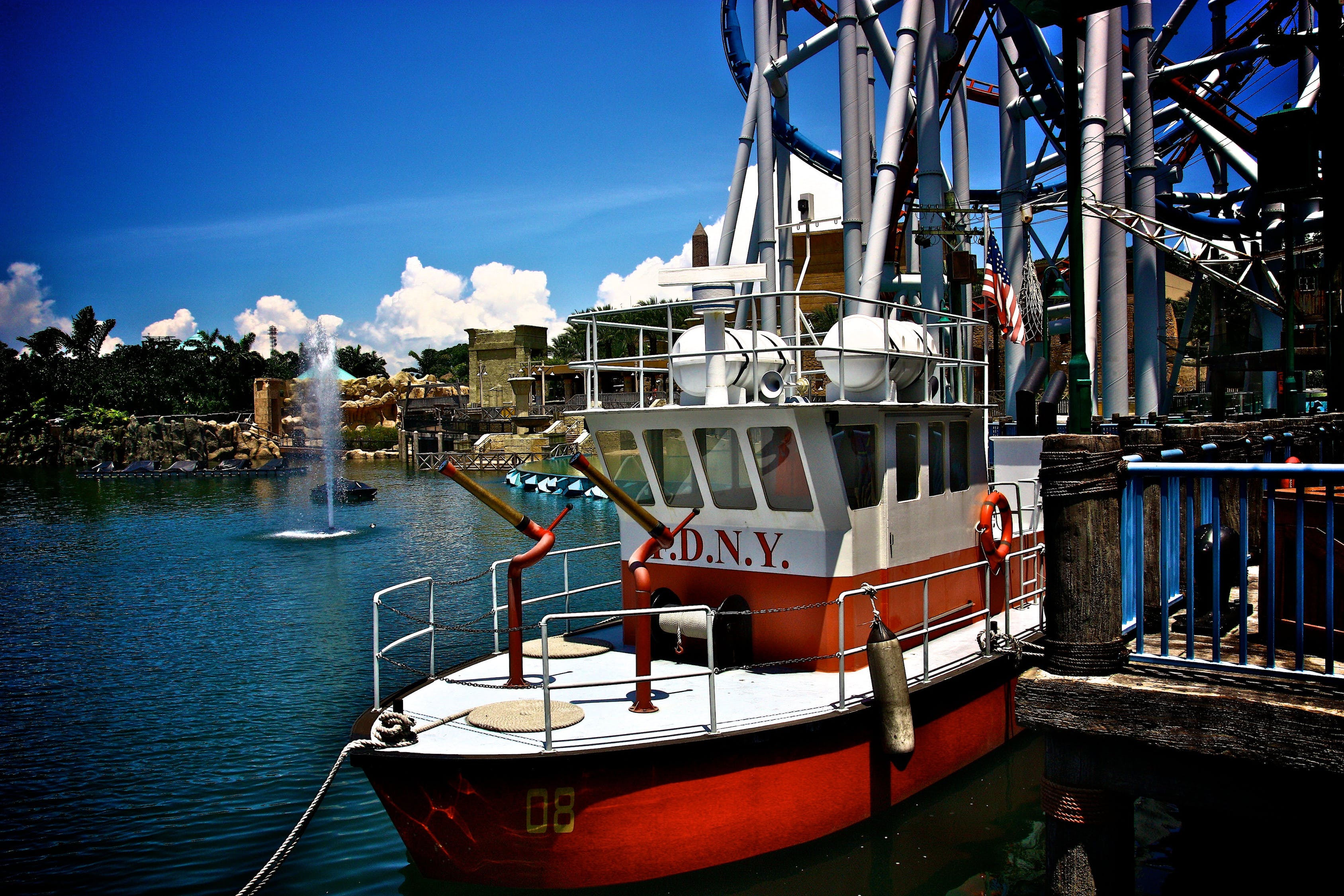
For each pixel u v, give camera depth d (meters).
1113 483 5.76
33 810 10.51
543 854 7.31
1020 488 12.95
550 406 88.25
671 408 9.32
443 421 95.06
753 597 9.47
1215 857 7.87
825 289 53.91
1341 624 6.05
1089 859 5.62
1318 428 10.77
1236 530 9.04
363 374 135.62
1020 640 9.85
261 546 32.84
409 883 8.52
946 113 27.06
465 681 8.84
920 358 9.83
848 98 24.47
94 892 8.63
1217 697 5.25
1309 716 4.99
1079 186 7.08
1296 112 11.32
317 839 9.61
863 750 8.34
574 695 8.68
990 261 17.00
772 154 28.03
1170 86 30.52
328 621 20.56
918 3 22.16
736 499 9.49
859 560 9.23
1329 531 5.48
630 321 68.62
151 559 30.08
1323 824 5.07
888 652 8.21
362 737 7.66
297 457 89.94
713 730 7.64
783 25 30.23
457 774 7.18
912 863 8.59
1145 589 7.17
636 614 7.63
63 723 13.71
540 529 8.86
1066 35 7.58
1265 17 31.75
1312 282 21.00
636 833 7.40
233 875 8.88
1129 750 5.54
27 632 19.91
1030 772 10.24
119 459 89.88
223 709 14.30
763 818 7.82
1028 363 25.36
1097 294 24.28
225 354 109.62
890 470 9.70
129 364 109.44
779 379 8.93
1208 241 23.61
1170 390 30.52
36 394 101.00
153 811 10.44
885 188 21.50
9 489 61.88
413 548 31.78
